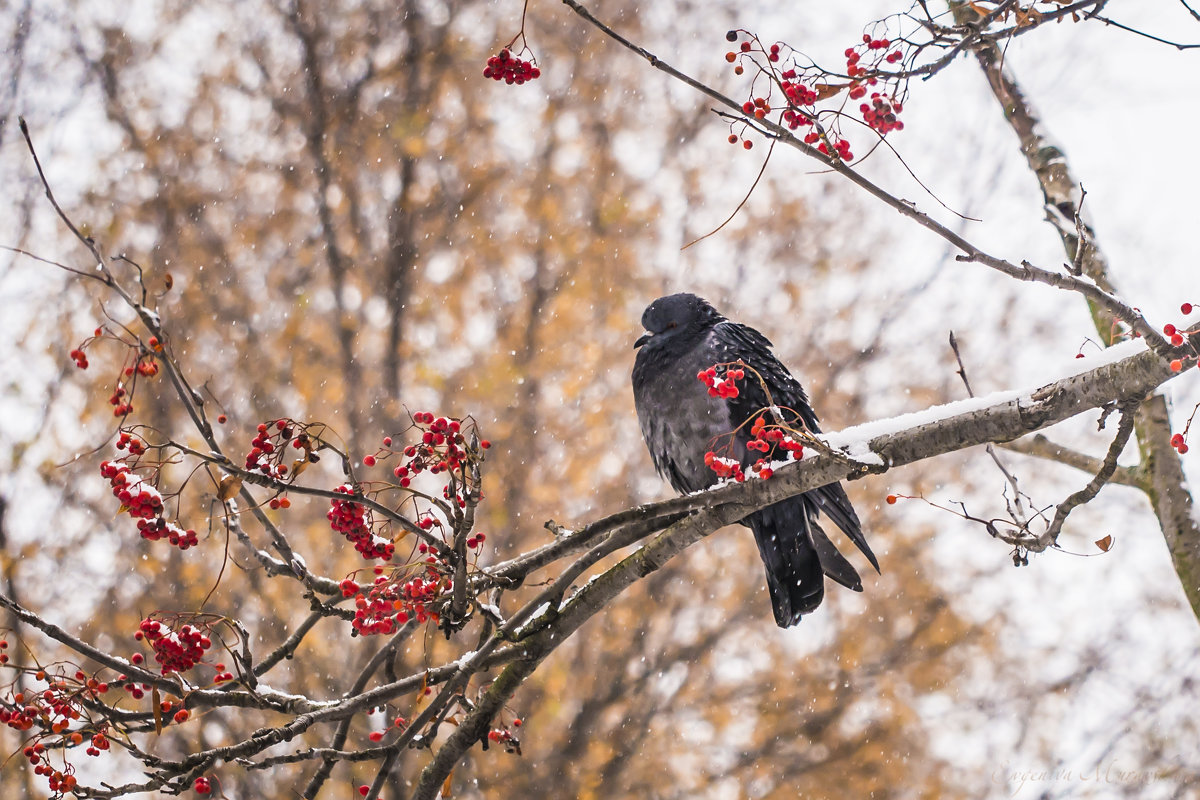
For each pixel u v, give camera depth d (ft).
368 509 13.65
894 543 51.49
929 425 14.08
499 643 15.19
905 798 46.98
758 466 15.06
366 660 44.86
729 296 57.93
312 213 57.82
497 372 53.57
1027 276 12.30
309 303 55.57
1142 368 12.64
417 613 13.99
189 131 57.57
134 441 12.17
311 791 15.43
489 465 51.29
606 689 47.19
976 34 13.20
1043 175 20.83
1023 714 47.47
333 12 60.44
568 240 57.57
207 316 54.19
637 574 15.96
